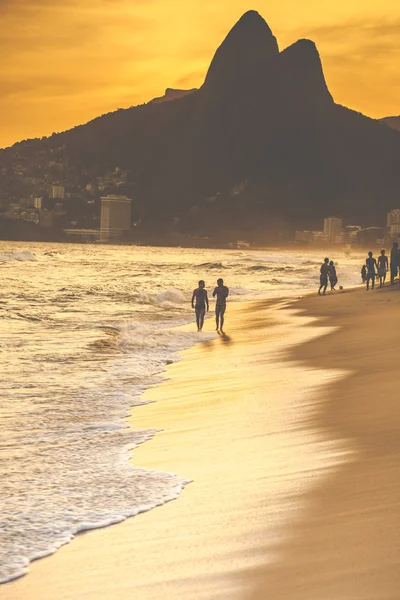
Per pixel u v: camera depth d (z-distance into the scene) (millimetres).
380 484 7582
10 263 123812
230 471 8961
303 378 16094
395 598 4930
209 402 14273
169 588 5594
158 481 8781
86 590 5715
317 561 5734
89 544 6801
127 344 25281
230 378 17328
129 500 8086
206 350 23719
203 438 11070
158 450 10539
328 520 6672
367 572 5406
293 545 6168
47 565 6328
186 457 9938
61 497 8305
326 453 9281
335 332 25766
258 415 12445
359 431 10297
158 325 33312
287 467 8812
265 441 10414
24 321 34188
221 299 29828
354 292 48719
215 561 6027
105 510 7770
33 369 19766
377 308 35188
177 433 11648
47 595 5680
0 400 15227
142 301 48438
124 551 6527
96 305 45562
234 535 6602
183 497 8086
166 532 6910
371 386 14023
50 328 31047
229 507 7469
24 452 10680
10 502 8172
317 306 39375
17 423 12945
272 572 5645
